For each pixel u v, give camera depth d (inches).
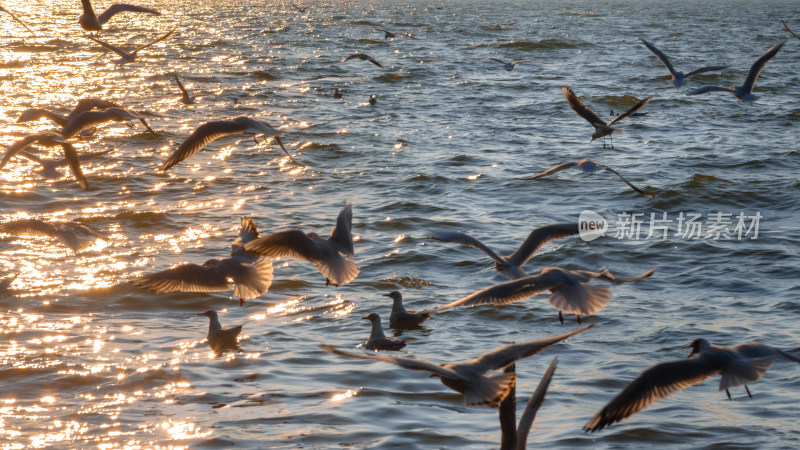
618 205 1187.9
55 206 1117.1
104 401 608.4
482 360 304.3
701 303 827.4
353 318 785.6
